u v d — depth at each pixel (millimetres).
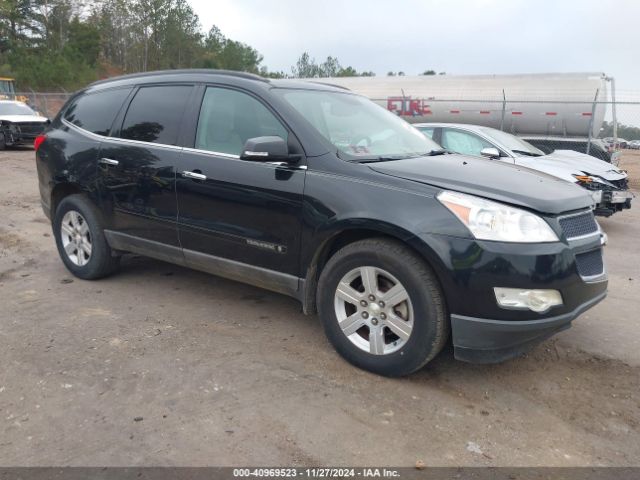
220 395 3186
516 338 3078
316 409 3055
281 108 3822
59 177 5074
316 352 3750
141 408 3049
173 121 4383
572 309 3170
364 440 2793
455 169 3598
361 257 3340
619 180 8422
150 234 4512
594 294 3363
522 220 3055
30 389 3232
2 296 4730
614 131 15133
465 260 3006
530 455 2715
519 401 3209
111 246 4914
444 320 3164
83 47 65312
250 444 2742
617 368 3648
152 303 4625
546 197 3238
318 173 3537
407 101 17562
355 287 3527
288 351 3764
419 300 3152
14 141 19406
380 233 3395
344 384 3324
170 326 4152
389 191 3289
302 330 4125
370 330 3404
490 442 2811
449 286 3057
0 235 6906
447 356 3734
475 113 16609
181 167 4180
